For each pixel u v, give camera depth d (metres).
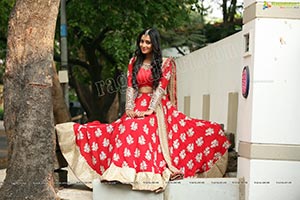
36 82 5.05
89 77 15.95
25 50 5.06
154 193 5.47
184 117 6.04
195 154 5.98
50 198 5.08
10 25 5.10
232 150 6.46
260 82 5.49
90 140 5.84
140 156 5.51
